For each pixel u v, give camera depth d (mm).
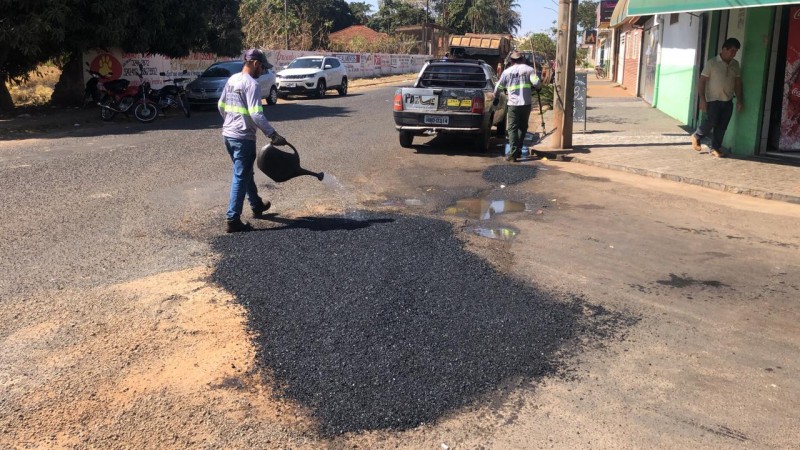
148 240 5871
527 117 10500
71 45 17156
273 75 21234
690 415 3303
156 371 3602
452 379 3580
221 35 22953
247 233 6141
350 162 10156
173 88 17625
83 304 4441
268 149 6598
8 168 9133
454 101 10953
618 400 3430
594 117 16484
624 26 28297
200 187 8102
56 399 3326
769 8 9672
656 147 11375
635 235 6410
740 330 4297
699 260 5691
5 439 3008
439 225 6547
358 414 3244
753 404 3412
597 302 4703
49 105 19562
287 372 3609
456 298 4656
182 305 4434
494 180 8953
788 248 6066
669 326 4336
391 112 18281
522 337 4098
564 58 10914
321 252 5559
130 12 17250
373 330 4113
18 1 14969
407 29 66875
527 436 3109
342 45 48438
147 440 3016
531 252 5789
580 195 8125
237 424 3146
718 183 8508
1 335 3979
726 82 10047
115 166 9422
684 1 9383
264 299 4543
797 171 9203
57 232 6066
